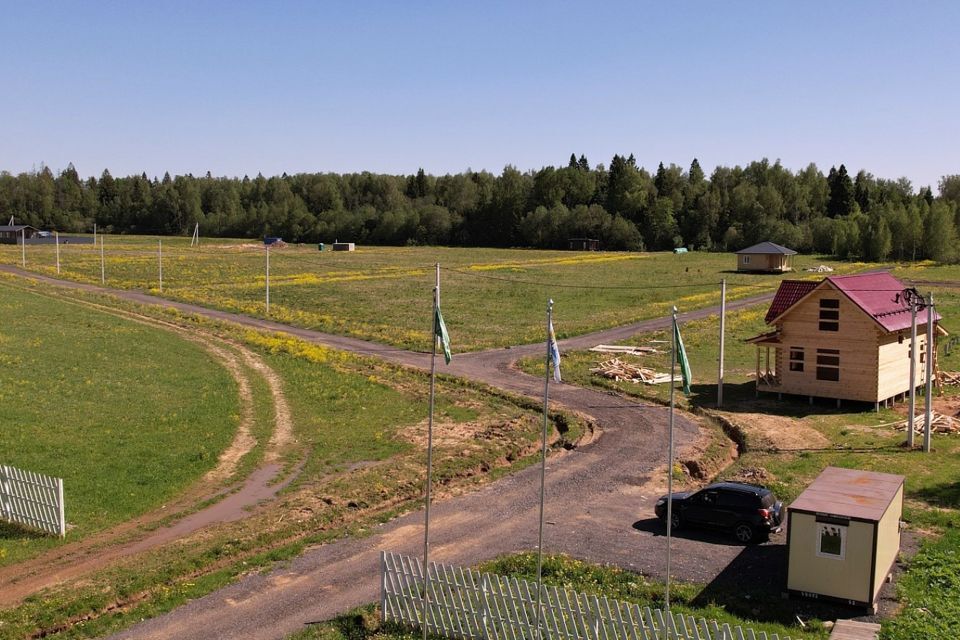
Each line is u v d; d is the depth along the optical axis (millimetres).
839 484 24703
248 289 106250
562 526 28906
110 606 22266
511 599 20328
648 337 73250
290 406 46812
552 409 47594
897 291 51094
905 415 45188
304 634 20656
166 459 35344
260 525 28031
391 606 21578
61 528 27203
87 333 64125
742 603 22250
